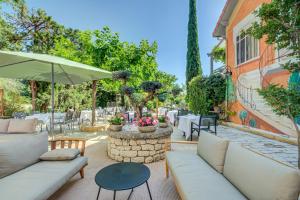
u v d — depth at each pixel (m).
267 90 2.65
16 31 10.28
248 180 1.53
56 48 7.50
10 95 8.60
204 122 4.83
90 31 6.97
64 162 2.41
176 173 2.02
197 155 2.69
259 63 5.37
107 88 7.54
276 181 1.26
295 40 2.69
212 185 1.72
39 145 2.55
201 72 11.83
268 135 4.86
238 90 6.74
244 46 6.39
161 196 2.23
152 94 4.01
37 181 1.82
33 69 4.76
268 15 2.65
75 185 2.50
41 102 10.30
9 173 2.02
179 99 11.92
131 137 3.38
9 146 2.11
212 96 8.25
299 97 2.39
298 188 1.20
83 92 10.75
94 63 6.93
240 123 6.61
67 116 6.23
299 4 2.47
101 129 6.67
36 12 10.91
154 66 7.66
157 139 3.52
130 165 2.28
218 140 2.20
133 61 7.22
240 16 6.63
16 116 6.33
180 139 5.38
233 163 1.82
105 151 4.13
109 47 6.90
